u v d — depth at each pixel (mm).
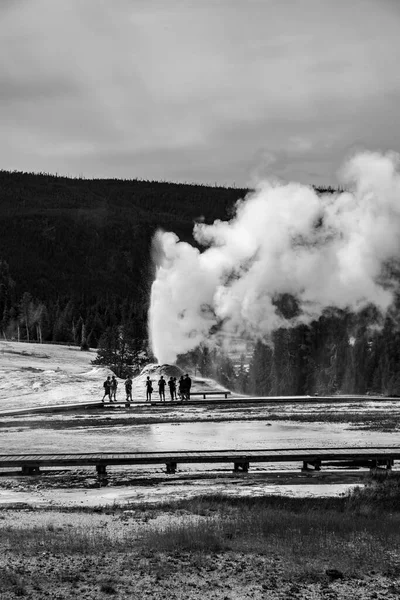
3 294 192500
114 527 15094
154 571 11930
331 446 27562
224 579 11727
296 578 11852
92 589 11102
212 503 17609
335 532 14703
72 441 30531
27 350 128875
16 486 21125
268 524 14938
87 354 133250
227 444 28734
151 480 21953
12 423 40188
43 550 12938
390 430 33562
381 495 18750
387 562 12766
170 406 51500
